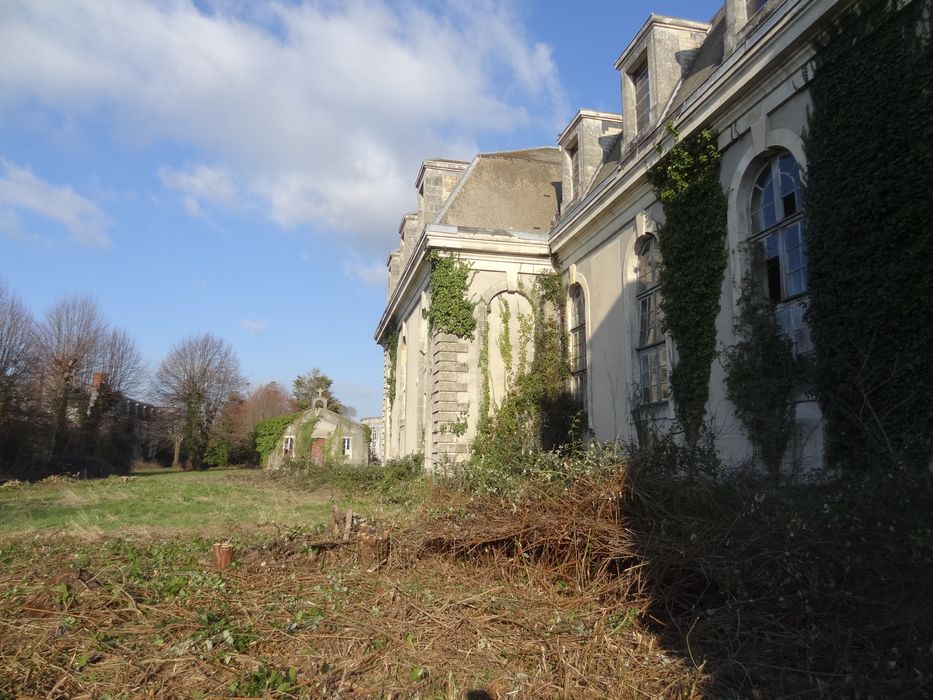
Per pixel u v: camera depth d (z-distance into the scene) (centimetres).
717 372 1110
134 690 413
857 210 813
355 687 421
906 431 734
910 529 475
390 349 3123
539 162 2247
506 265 1888
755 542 517
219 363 5684
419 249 1983
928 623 425
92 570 708
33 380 3400
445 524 762
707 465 673
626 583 570
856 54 834
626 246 1475
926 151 732
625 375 1436
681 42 1408
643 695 408
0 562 788
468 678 435
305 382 7656
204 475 3656
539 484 739
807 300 946
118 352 4316
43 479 2822
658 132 1298
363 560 739
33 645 482
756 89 1028
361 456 4238
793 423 929
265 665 446
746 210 1077
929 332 718
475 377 1811
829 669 428
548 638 497
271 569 711
